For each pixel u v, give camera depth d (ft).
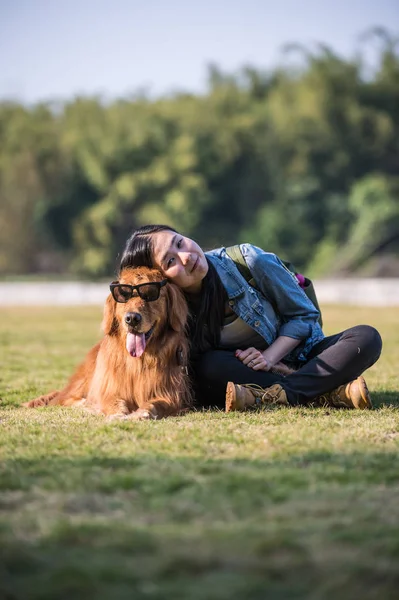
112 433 20.63
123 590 11.16
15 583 11.37
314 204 254.47
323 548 12.47
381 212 233.55
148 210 258.98
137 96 306.55
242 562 12.00
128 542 12.59
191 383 25.80
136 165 270.26
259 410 24.18
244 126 268.21
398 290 127.24
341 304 117.50
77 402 27.58
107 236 261.44
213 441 19.45
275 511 14.12
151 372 24.52
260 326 25.43
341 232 250.16
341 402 25.13
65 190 279.90
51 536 12.85
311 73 270.26
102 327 25.34
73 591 11.12
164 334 24.63
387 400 27.37
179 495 15.03
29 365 42.52
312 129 261.03
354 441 19.45
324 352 25.03
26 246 279.69
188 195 258.98
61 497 14.96
